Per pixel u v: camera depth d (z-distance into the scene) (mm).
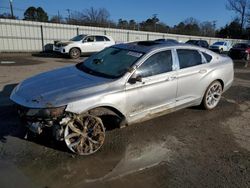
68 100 3641
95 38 18922
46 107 3520
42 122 3607
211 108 6211
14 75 9367
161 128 5000
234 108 6488
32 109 3576
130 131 4766
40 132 3672
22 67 11688
